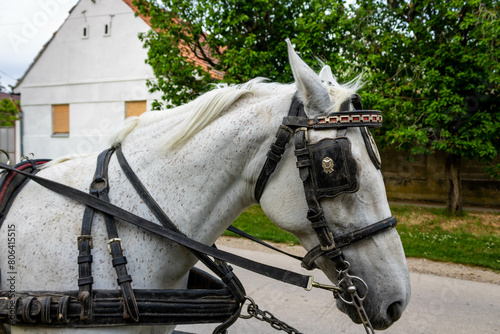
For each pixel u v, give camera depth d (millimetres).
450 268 4555
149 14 6664
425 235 6266
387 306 1200
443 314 3215
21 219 1298
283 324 1384
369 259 1198
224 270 1367
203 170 1339
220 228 1404
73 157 1597
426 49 6305
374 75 6227
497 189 9445
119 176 1360
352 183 1131
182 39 6727
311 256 1241
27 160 1605
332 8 5906
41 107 9312
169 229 1274
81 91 9109
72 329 1151
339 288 1217
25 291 1174
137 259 1255
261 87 1451
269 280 3961
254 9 5898
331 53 5949
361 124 1180
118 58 8898
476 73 5801
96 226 1247
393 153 10680
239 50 6387
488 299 3541
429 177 10234
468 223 7348
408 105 6062
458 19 5984
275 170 1264
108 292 1157
